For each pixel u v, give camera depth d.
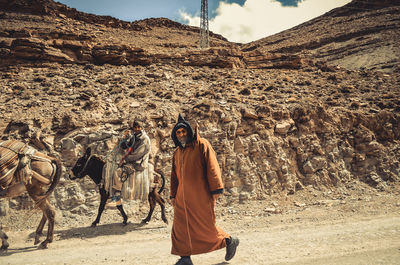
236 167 9.05
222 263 3.96
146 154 7.00
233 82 15.72
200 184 3.56
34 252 5.11
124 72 16.56
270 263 3.85
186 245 3.52
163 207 7.14
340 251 4.17
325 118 10.91
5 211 6.92
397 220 6.05
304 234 5.50
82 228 6.68
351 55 62.47
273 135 10.08
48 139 8.41
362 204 7.83
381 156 10.45
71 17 46.50
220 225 6.78
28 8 34.41
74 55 18.30
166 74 15.72
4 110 9.62
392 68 44.16
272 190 8.99
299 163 9.95
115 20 53.25
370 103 13.05
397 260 3.43
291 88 15.44
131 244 5.48
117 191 6.71
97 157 6.90
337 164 10.06
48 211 5.57
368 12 96.12
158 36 52.84
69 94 11.77
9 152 5.29
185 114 10.23
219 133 9.45
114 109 10.30
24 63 16.52
